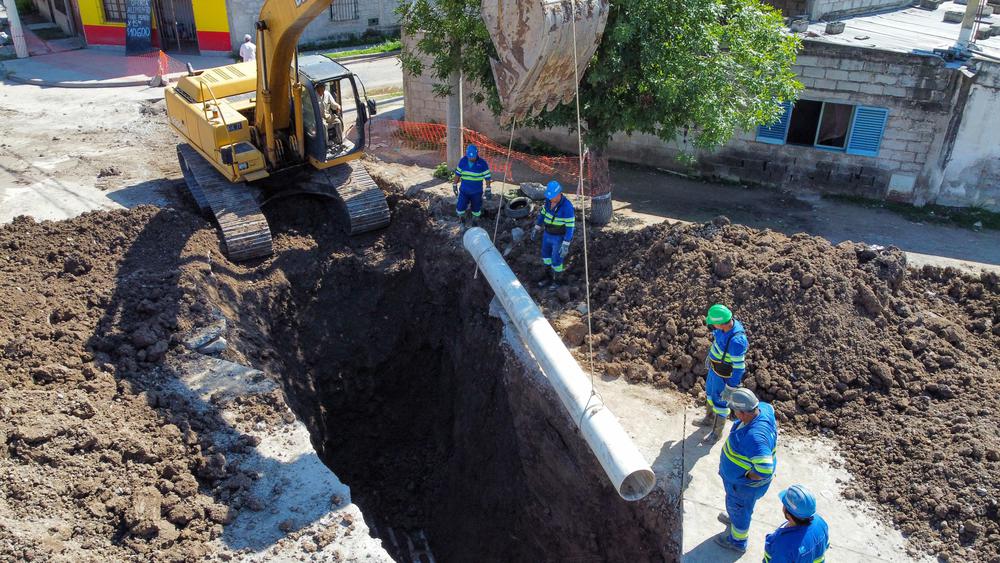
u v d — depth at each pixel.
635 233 11.87
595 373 10.03
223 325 10.62
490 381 11.23
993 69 14.27
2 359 9.22
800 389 9.45
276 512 8.08
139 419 8.94
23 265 11.21
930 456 8.34
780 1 18.53
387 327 12.92
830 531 7.71
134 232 12.26
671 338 10.14
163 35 25.86
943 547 7.50
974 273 11.31
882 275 10.53
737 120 12.25
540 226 12.50
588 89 11.73
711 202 15.95
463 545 11.38
